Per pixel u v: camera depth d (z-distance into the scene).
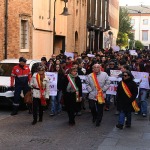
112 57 23.34
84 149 8.96
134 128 11.48
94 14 44.56
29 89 13.80
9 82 14.25
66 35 32.22
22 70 13.70
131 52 29.69
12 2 22.12
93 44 44.59
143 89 13.40
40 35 26.30
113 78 14.45
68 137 10.20
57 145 9.31
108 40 57.56
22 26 23.94
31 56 24.78
